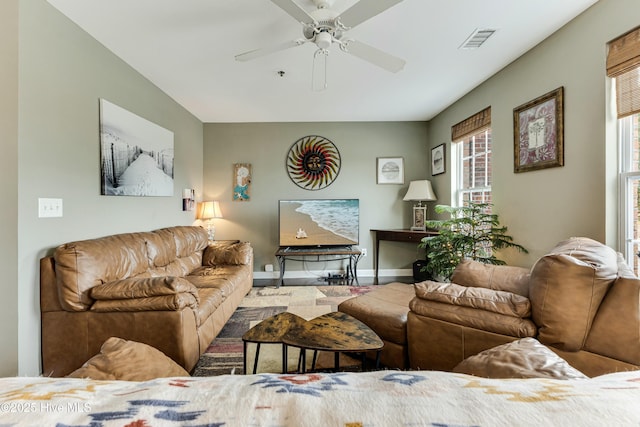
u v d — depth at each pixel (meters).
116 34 2.23
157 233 2.89
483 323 1.52
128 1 1.87
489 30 2.21
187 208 3.98
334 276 4.55
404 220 4.73
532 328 1.40
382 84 3.22
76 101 2.11
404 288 2.61
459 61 2.71
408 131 4.70
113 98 2.51
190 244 3.38
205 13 1.99
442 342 1.67
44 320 1.83
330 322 1.85
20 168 1.71
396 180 4.71
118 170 2.55
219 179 4.66
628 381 0.43
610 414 0.34
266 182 4.68
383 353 2.01
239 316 3.02
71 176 2.07
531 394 0.38
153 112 3.15
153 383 0.42
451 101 3.81
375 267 4.68
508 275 1.86
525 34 2.27
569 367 0.83
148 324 1.81
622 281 1.25
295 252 4.12
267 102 3.76
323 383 0.42
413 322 1.78
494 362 0.90
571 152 2.14
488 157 3.33
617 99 1.88
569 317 1.29
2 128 1.69
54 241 1.93
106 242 2.15
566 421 0.33
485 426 0.32
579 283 1.29
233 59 2.62
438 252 3.29
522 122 2.61
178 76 2.96
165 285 1.82
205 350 2.22
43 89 1.85
